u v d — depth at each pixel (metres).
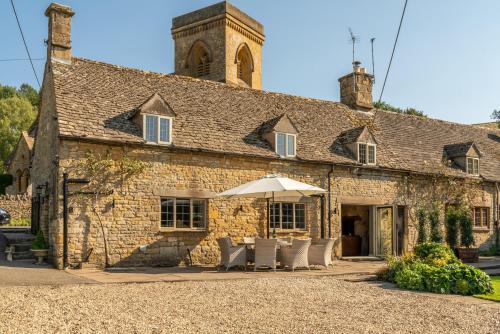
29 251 17.72
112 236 16.03
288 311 9.32
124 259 16.19
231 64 30.80
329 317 8.89
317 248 16.41
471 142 26.20
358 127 23.17
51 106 17.89
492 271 17.48
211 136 18.73
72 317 8.25
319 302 10.30
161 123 17.41
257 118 21.28
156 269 15.88
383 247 22.59
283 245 16.39
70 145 15.57
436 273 12.41
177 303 9.75
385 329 8.11
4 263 15.95
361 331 7.94
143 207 16.69
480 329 8.27
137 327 7.73
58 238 15.21
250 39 32.94
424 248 14.91
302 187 15.54
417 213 23.58
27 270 14.38
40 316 8.21
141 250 16.50
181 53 32.62
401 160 23.78
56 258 15.16
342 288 12.34
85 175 15.74
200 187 17.91
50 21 18.72
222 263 16.11
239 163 18.91
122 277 13.45
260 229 19.27
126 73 19.88
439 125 29.20
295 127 20.45
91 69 18.95
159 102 17.36
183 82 21.22
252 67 33.00
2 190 39.34
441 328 8.28
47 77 18.92
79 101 17.00
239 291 11.39
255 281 13.04
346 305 10.07
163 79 20.73
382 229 22.73
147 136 17.02
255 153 19.06
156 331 7.54
